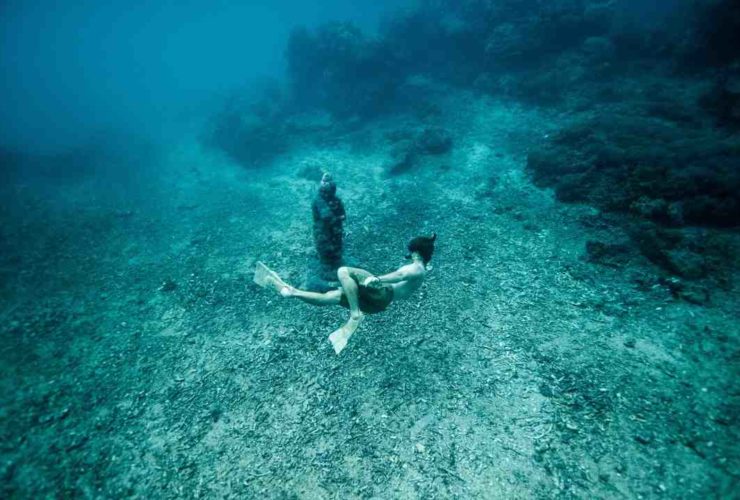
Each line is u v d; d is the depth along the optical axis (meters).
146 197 16.36
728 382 5.57
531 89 18.25
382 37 23.50
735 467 4.57
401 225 11.77
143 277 10.51
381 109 21.92
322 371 7.04
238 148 20.67
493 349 7.05
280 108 25.05
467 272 9.24
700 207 8.72
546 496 4.75
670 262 7.75
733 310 6.66
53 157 21.48
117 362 7.62
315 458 5.61
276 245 11.73
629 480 4.71
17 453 5.81
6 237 12.40
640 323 6.95
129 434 6.18
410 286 4.01
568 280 8.43
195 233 12.97
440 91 22.12
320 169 16.84
